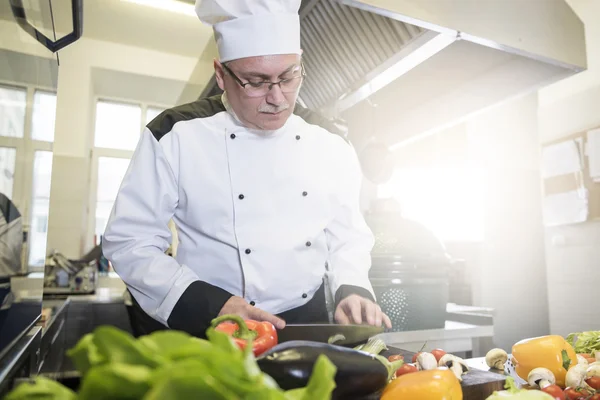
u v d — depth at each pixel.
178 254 1.22
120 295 2.83
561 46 1.72
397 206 1.80
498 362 0.87
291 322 1.18
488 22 1.54
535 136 2.96
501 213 3.09
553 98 2.67
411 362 0.85
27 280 0.85
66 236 3.41
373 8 1.34
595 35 2.42
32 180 0.89
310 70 2.02
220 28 1.07
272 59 1.02
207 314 0.90
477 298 3.10
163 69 3.49
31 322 0.90
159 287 0.98
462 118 2.22
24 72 0.84
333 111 2.09
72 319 2.63
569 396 0.67
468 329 1.68
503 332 3.00
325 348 0.58
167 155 1.15
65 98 3.37
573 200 2.54
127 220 1.11
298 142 1.25
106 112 3.92
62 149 3.40
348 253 1.24
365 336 0.88
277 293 1.16
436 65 1.81
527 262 2.99
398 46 1.62
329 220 1.26
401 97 2.07
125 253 1.08
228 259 1.16
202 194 1.16
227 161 1.17
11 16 0.76
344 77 1.91
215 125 1.20
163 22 3.00
